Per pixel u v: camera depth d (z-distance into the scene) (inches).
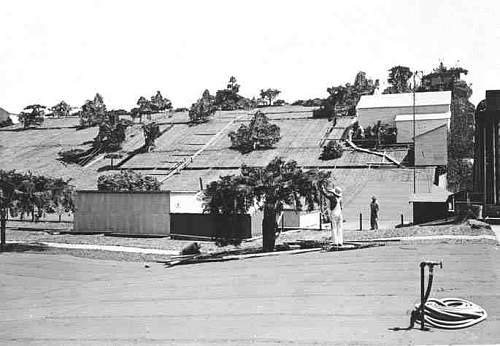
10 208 1743.4
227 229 1433.3
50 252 1616.6
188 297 857.5
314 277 912.3
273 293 821.2
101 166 4217.5
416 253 1056.2
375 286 796.0
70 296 1011.3
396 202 2486.5
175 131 4926.2
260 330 613.0
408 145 3737.7
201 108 5157.5
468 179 3533.5
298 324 626.8
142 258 1491.1
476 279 786.2
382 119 3983.8
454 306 596.1
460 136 3905.0
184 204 1966.0
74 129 5536.4
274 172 1381.6
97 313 810.8
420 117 3796.8
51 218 2706.7
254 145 4138.8
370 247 1197.7
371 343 532.4
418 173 3201.3
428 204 1729.8
